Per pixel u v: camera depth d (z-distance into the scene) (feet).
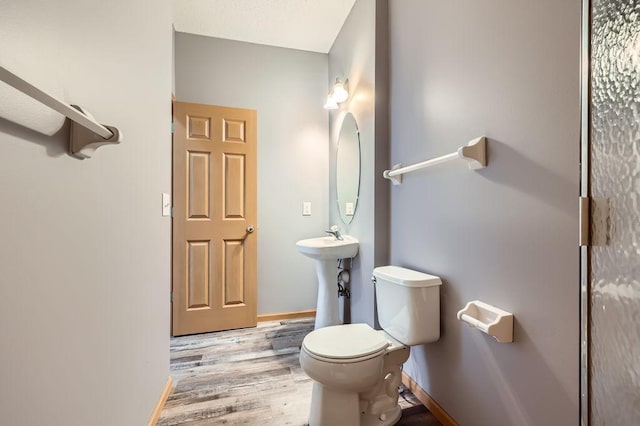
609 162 2.10
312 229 9.46
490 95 3.66
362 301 7.04
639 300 1.87
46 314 2.19
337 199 8.74
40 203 2.14
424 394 5.05
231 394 5.33
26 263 2.00
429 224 4.94
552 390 2.90
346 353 4.06
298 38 8.72
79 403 2.59
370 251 6.50
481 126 3.81
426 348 5.03
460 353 4.23
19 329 1.93
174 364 6.41
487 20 3.70
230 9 7.41
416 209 5.32
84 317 2.68
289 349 7.14
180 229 7.96
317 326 7.65
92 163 2.83
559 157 2.83
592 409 2.23
